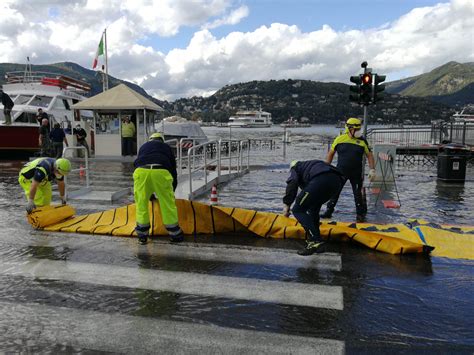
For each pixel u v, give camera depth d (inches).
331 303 156.7
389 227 252.2
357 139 302.0
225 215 252.4
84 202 350.6
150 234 245.6
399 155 878.4
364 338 131.6
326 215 305.1
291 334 134.0
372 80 417.1
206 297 161.5
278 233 243.9
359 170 304.3
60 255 209.9
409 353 123.2
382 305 155.3
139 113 711.7
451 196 406.0
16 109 794.2
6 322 141.2
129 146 709.9
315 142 1887.3
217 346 126.6
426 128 1037.2
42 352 123.4
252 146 1530.5
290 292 166.6
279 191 437.1
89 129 772.0
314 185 206.4
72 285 172.4
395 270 191.8
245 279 180.1
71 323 140.6
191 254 212.7
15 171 568.4
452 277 183.8
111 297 161.0
